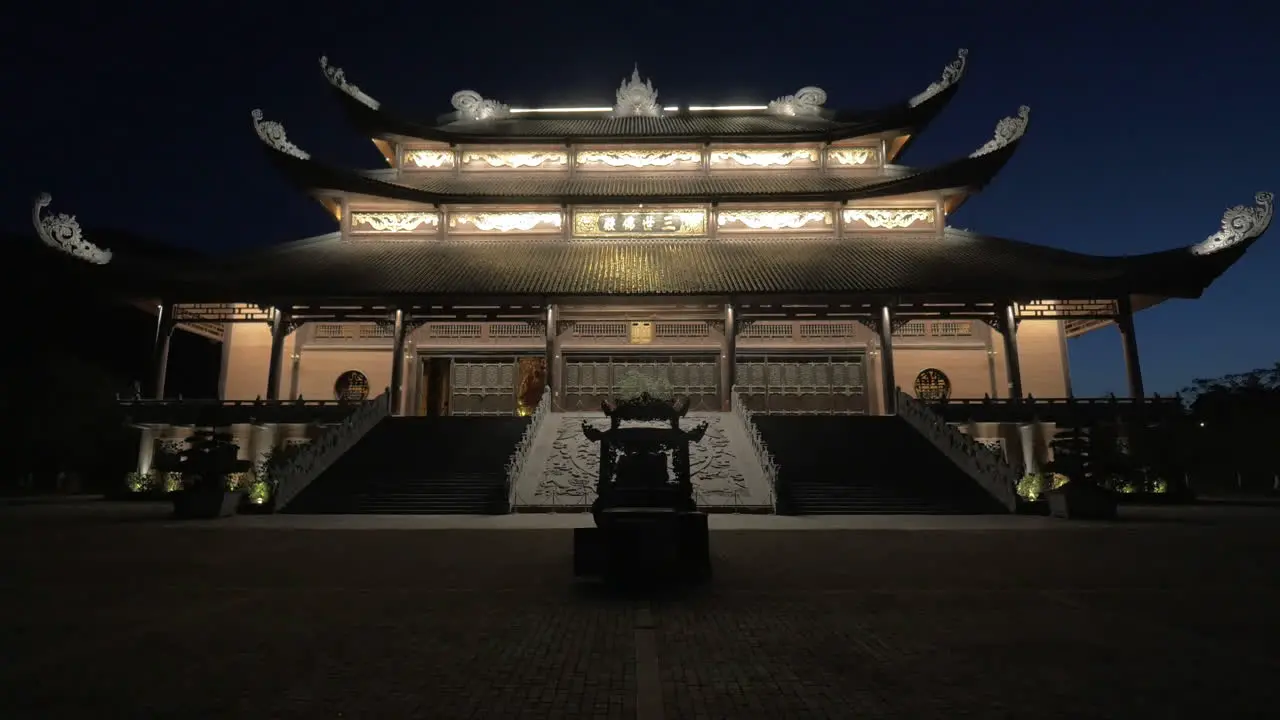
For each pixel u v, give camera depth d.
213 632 7.90
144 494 30.77
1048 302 37.50
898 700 5.70
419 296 34.31
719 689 5.97
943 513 23.06
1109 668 6.54
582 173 47.03
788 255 39.75
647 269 37.47
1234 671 6.43
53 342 50.12
